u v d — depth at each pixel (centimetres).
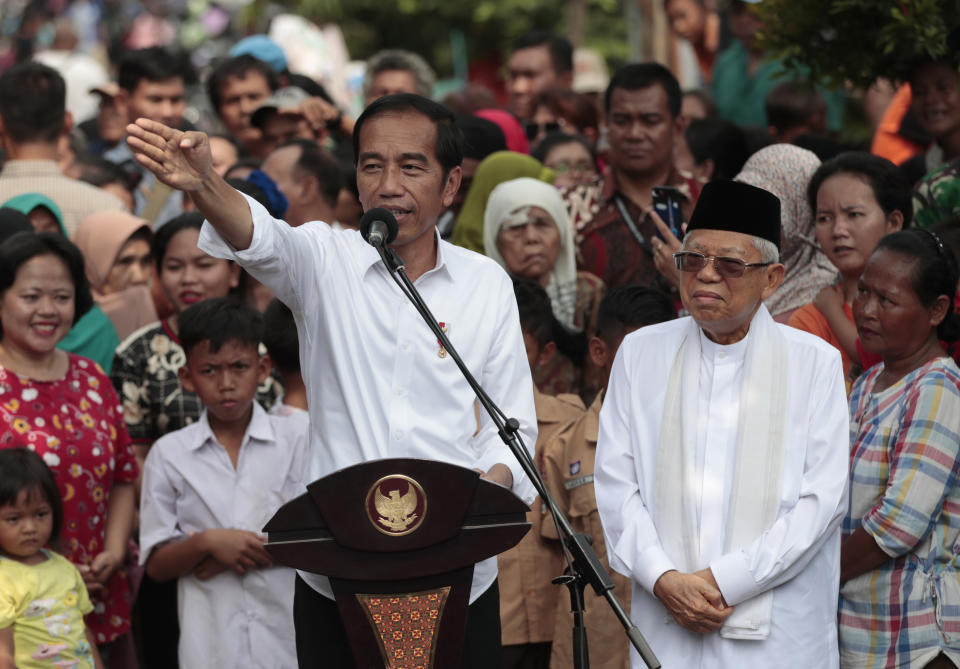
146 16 2136
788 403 557
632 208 865
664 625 555
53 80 911
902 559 590
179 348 770
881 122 1085
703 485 556
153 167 449
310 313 512
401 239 507
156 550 701
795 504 546
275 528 454
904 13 750
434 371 504
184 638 689
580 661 463
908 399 598
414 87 1188
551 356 755
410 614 458
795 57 814
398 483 454
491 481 459
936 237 618
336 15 2133
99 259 849
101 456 697
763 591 540
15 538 642
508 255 816
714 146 947
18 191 893
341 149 1021
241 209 471
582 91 1262
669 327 589
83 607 664
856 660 596
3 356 694
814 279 764
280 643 686
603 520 575
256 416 718
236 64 1122
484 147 925
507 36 2159
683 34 1448
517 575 696
